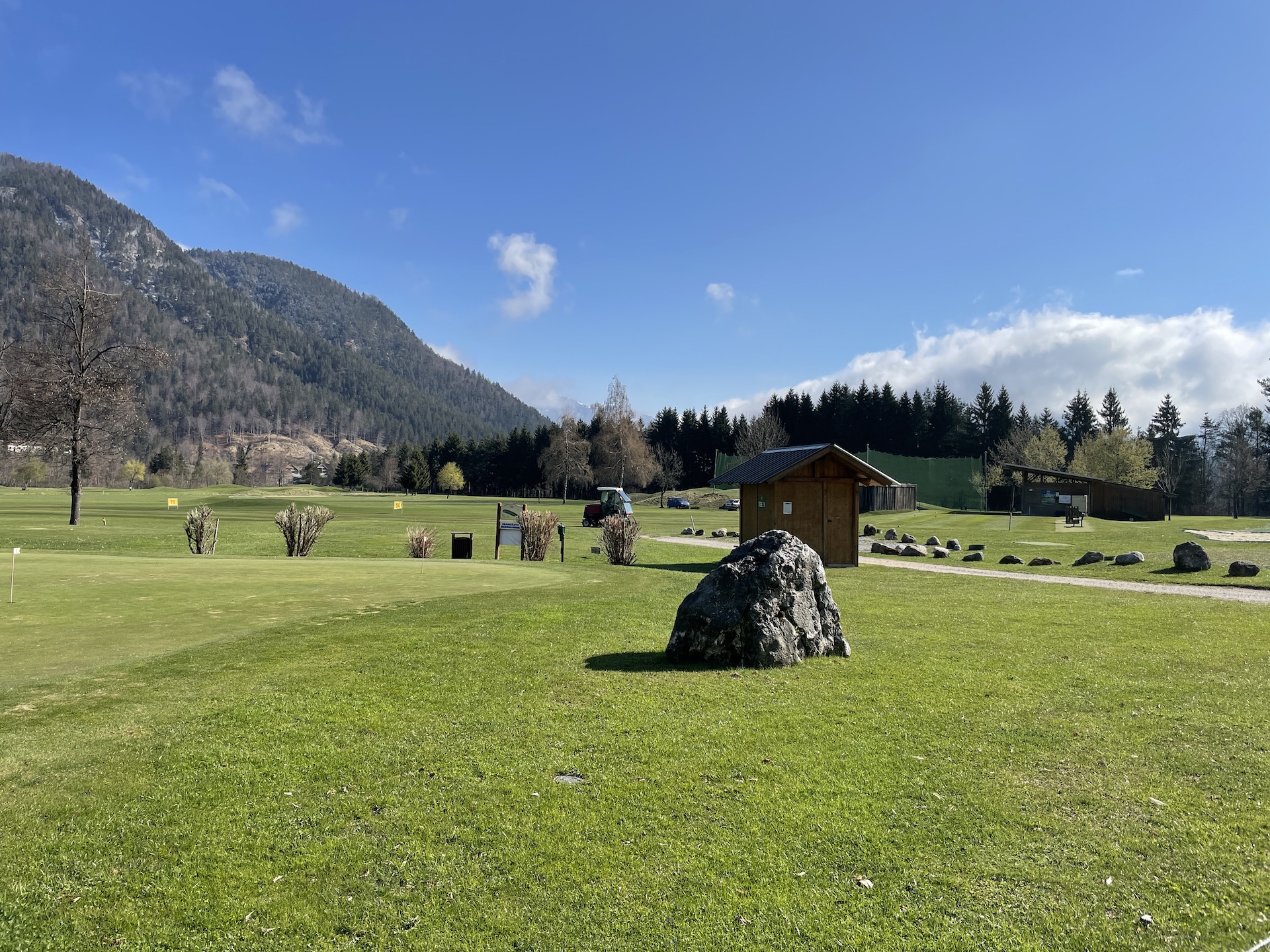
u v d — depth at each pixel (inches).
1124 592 640.4
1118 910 149.6
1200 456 4074.8
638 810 190.7
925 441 4089.6
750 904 150.5
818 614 377.7
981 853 171.8
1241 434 3639.3
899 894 155.0
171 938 136.6
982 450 4109.3
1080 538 1422.2
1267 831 182.1
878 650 387.5
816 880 159.9
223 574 591.8
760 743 240.2
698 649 350.3
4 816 175.5
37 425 1405.0
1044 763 225.8
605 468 4274.1
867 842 176.1
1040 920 146.1
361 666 320.5
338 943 136.6
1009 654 376.5
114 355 1492.4
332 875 158.2
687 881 158.6
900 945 138.3
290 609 445.1
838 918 146.3
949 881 159.9
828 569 896.9
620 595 539.5
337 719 251.8
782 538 384.5
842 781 210.8
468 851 169.0
